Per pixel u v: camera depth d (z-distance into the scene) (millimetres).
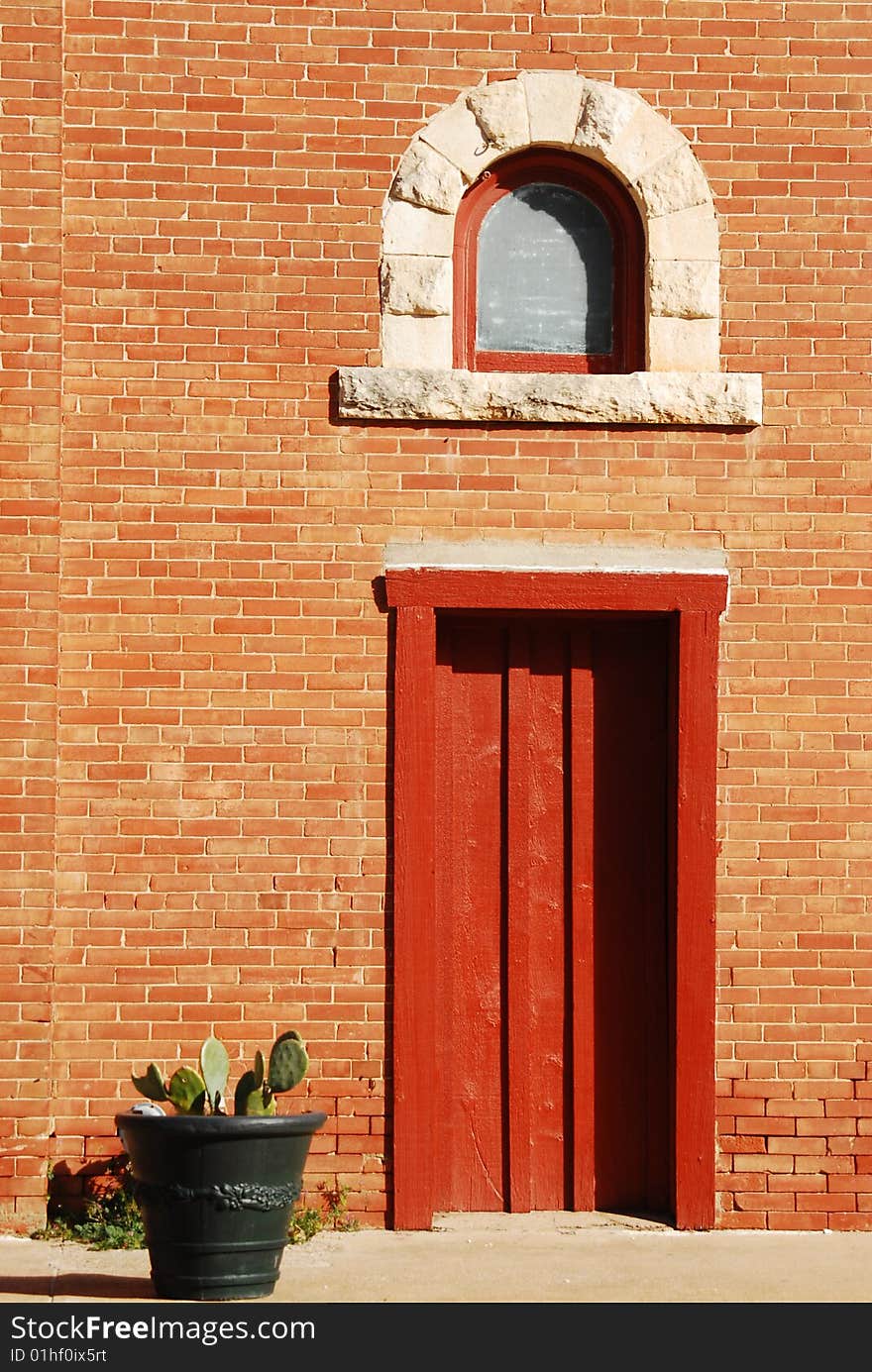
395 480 8383
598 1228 8211
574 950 8539
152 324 8367
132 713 8273
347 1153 8195
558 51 8555
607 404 8375
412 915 8250
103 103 8406
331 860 8281
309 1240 7922
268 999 8227
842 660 8438
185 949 8219
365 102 8477
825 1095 8312
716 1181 8266
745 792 8391
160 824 8250
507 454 8414
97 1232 7965
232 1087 8172
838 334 8523
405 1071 8203
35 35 8391
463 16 8531
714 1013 8305
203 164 8422
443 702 8586
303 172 8438
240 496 8352
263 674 8320
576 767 8602
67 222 8375
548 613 8461
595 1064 8523
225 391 8367
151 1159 6828
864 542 8469
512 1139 8445
